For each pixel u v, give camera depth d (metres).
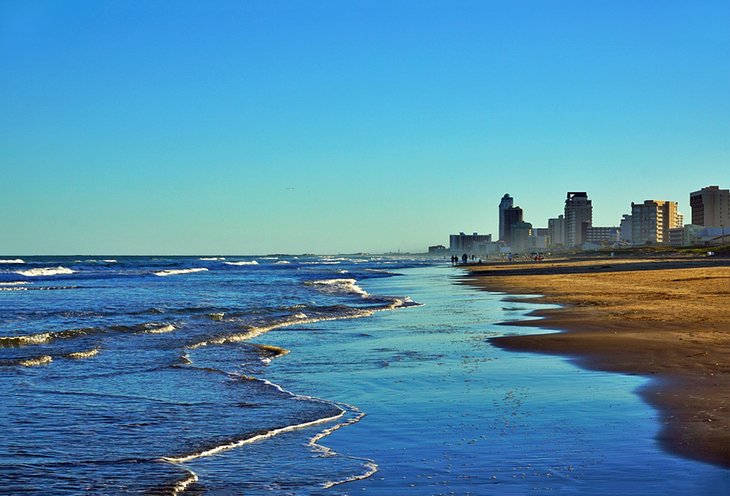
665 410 9.46
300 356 15.80
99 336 19.14
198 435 8.71
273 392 11.49
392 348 17.00
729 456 7.28
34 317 24.72
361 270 103.12
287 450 8.02
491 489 6.46
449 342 17.95
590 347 16.12
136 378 12.77
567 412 9.58
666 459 7.23
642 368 12.99
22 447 8.12
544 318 23.97
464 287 49.56
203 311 27.95
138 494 6.48
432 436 8.49
